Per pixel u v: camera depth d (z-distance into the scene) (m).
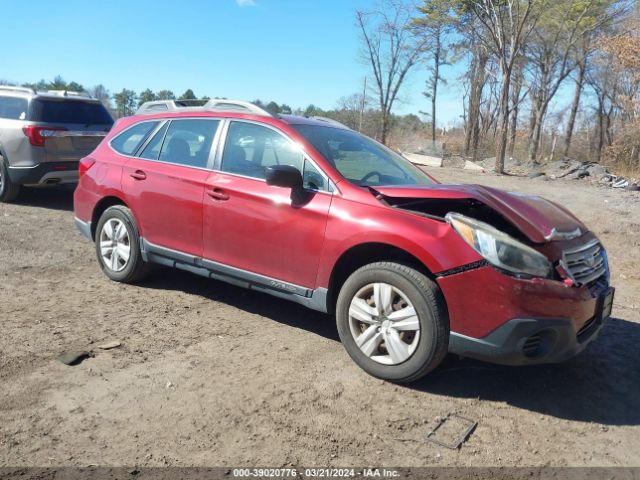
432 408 3.65
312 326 4.93
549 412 3.70
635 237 9.82
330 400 3.67
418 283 3.70
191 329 4.72
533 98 42.72
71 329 4.57
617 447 3.35
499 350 3.55
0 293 5.32
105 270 5.86
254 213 4.52
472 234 3.59
